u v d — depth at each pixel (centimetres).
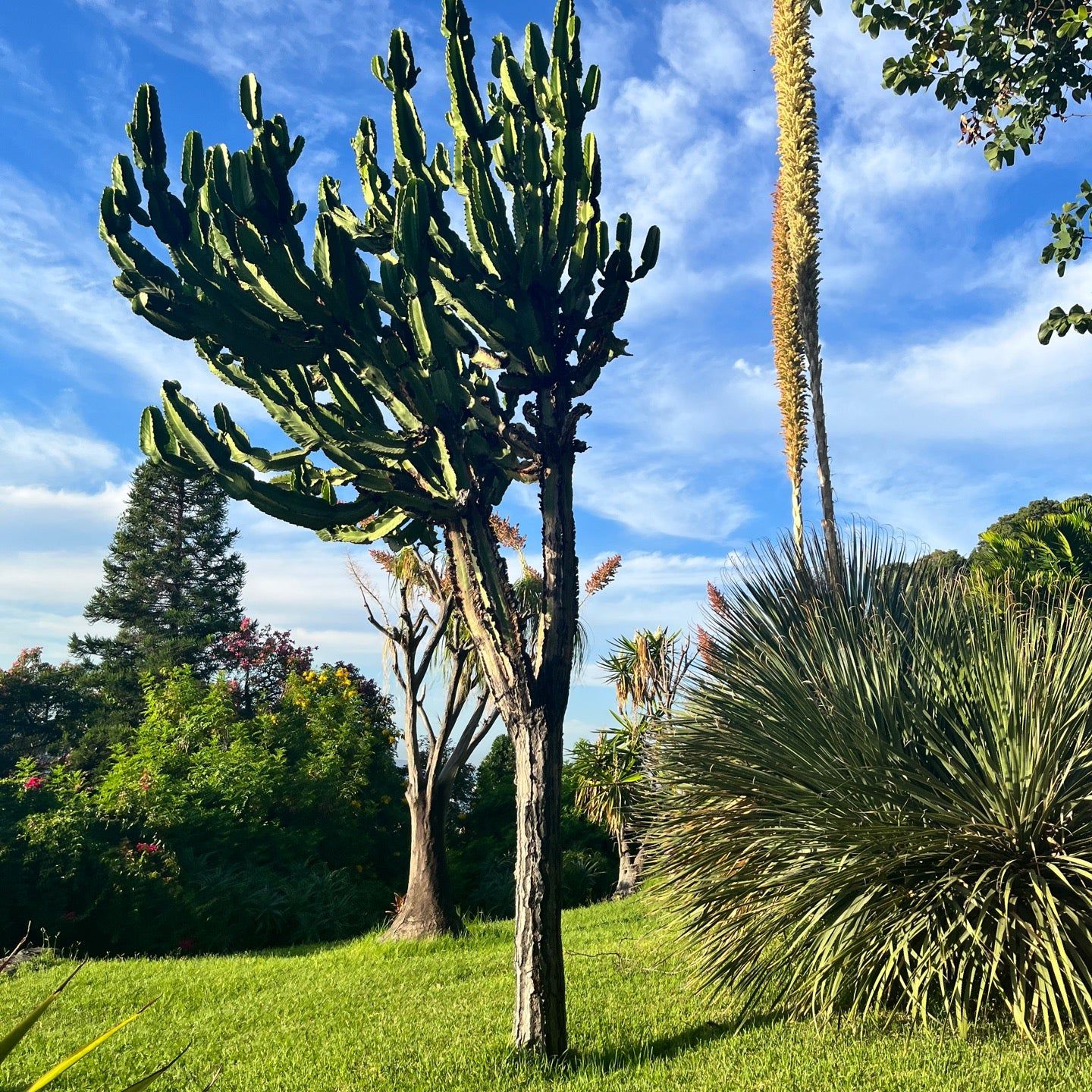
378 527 592
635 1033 480
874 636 532
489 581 517
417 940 903
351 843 1507
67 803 1188
